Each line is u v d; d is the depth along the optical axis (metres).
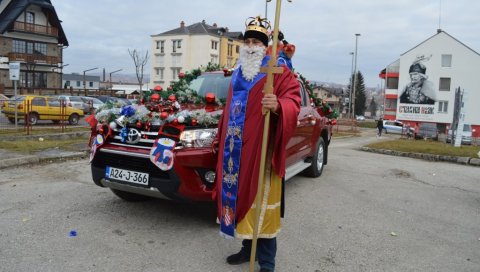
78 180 6.73
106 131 4.71
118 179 4.55
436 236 4.73
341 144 17.31
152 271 3.54
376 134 40.62
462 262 4.03
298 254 4.04
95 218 4.83
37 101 19.47
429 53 54.53
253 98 3.35
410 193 6.76
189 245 4.12
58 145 10.20
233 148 3.39
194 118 4.34
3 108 18.64
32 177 6.89
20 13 41.69
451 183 7.74
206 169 4.35
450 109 54.19
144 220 4.81
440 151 11.95
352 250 4.19
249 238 3.32
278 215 3.42
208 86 5.75
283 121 3.14
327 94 97.69
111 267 3.59
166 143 4.22
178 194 4.28
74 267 3.56
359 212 5.53
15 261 3.64
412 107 55.81
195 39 63.47
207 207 5.34
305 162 7.16
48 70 45.56
